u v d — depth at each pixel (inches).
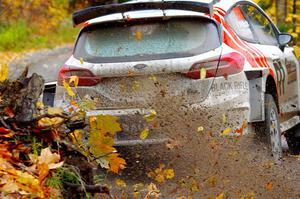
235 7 479.8
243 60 432.1
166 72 418.0
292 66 535.2
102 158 309.6
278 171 402.6
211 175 388.8
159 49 429.4
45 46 1843.0
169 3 428.8
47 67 1327.5
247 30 481.7
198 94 417.4
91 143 308.3
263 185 384.5
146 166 409.1
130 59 428.1
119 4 437.1
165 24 436.1
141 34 435.8
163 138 409.7
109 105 421.7
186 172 396.8
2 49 1733.5
